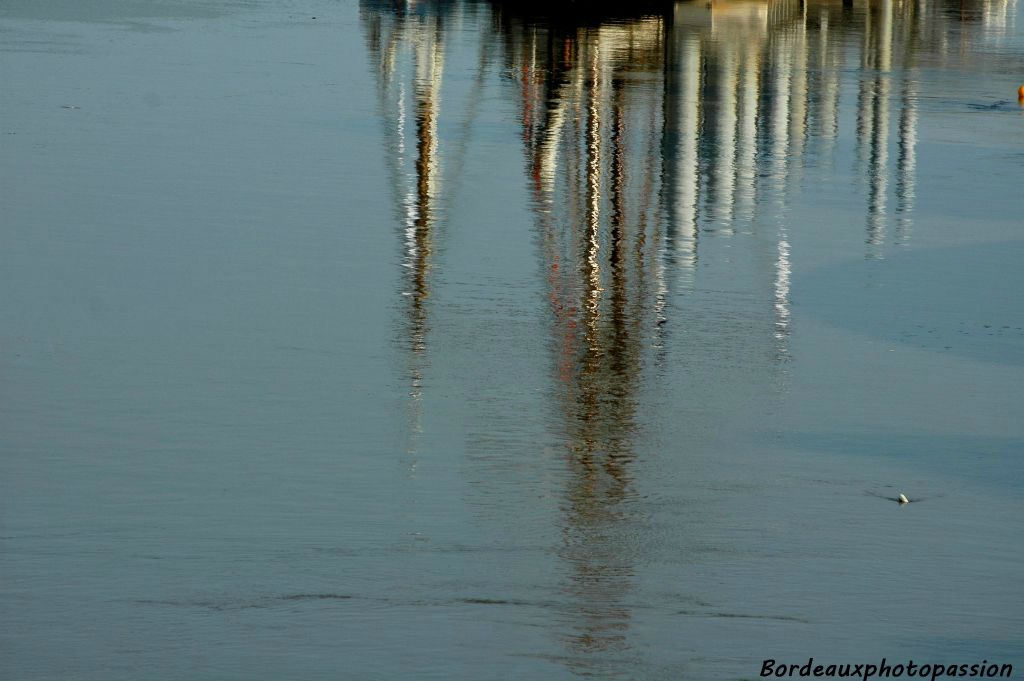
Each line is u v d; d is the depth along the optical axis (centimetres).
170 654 1441
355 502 1833
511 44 7025
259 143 4300
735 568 1653
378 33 7519
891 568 1661
